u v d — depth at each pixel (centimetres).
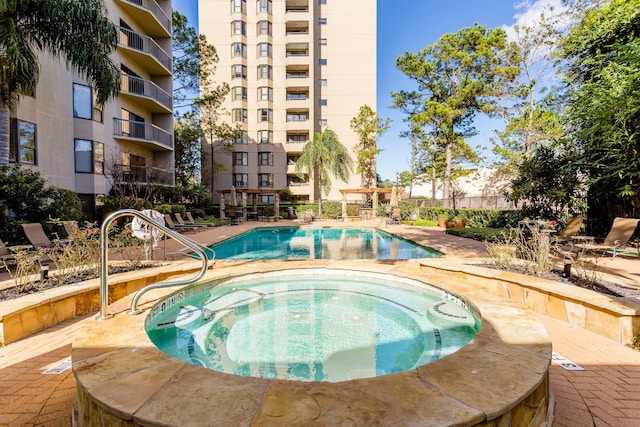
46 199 934
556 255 695
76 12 854
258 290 553
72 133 1326
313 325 411
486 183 2498
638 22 809
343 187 2983
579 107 841
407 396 167
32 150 1143
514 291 454
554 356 294
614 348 309
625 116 696
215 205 2531
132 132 1722
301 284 582
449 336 381
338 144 2444
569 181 963
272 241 1309
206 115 2612
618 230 693
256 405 160
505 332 258
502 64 2011
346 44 2994
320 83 3014
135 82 1717
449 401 162
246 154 2920
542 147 1058
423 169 2794
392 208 2102
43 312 368
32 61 825
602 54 880
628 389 240
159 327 377
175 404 161
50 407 220
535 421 186
